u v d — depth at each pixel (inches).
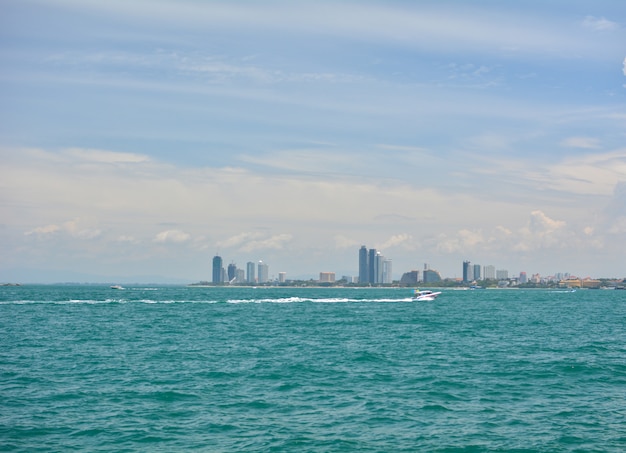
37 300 7249.0
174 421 1219.2
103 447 1053.2
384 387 1563.7
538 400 1425.9
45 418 1231.5
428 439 1111.6
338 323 3806.6
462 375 1743.4
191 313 4837.6
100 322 3774.6
